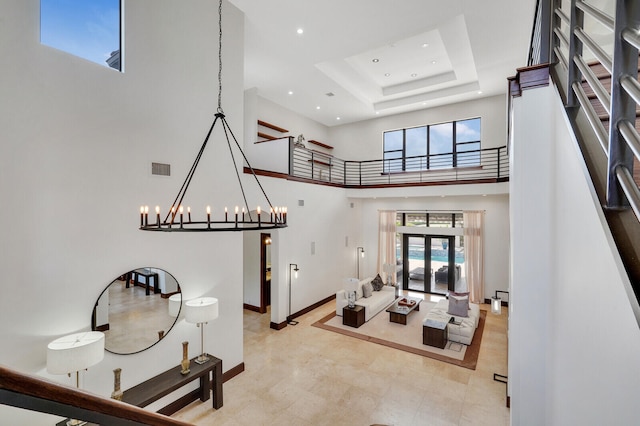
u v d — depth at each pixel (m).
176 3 3.85
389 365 4.95
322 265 8.02
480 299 8.12
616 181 0.87
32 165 2.72
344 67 7.28
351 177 10.45
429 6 4.55
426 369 4.83
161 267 3.67
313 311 7.54
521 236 2.21
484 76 6.88
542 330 2.13
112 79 3.25
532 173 2.18
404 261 9.57
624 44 0.84
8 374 0.49
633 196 0.75
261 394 4.16
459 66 6.95
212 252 4.24
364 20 4.89
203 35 4.14
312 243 7.59
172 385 3.38
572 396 1.29
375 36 5.32
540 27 2.30
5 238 2.57
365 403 3.99
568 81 1.48
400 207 9.44
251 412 3.80
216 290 4.29
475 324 6.32
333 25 5.04
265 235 7.47
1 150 2.55
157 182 3.63
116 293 3.26
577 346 1.24
